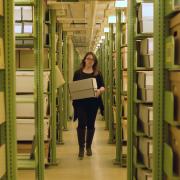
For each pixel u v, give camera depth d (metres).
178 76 2.14
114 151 6.02
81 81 5.18
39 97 3.69
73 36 13.22
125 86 5.13
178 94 2.15
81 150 5.46
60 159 5.46
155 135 2.39
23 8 3.80
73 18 7.35
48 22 4.89
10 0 2.29
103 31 9.19
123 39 5.21
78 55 21.27
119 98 5.18
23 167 3.57
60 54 6.73
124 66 5.12
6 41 2.30
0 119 2.19
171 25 2.29
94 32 10.94
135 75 3.60
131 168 3.59
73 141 6.99
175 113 2.20
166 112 2.32
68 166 5.04
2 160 2.22
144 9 3.47
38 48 3.70
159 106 2.38
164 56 2.36
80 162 5.27
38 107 3.70
